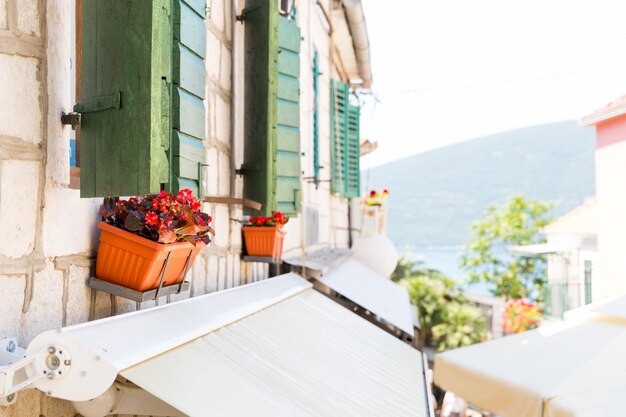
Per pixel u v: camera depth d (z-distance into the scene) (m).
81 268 2.13
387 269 8.32
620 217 10.66
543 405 3.78
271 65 3.84
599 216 11.42
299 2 6.44
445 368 4.85
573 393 3.69
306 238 6.83
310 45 7.08
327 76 8.80
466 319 19.95
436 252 167.25
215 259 3.60
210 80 3.52
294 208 4.34
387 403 2.64
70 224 2.06
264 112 3.84
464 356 4.88
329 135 8.88
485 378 4.41
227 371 2.08
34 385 1.53
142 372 1.71
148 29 1.92
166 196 2.22
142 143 1.92
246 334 2.61
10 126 1.77
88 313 2.18
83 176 2.02
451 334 19.59
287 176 4.27
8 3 1.76
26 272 1.83
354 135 10.20
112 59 1.99
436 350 20.11
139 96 1.93
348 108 9.89
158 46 1.94
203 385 1.86
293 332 3.04
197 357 2.06
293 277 4.47
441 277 22.44
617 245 10.76
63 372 1.53
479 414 12.71
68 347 1.53
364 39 9.64
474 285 24.38
